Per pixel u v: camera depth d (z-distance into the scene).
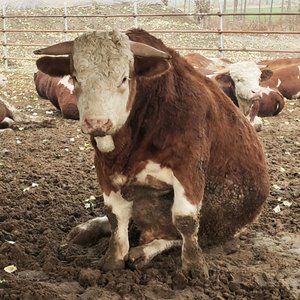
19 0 24.17
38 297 3.23
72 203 4.74
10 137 7.26
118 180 3.43
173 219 3.41
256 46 20.44
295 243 3.99
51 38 20.52
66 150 6.50
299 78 10.66
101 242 3.99
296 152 6.40
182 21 24.03
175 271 3.48
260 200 3.93
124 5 25.56
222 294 3.32
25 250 3.86
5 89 11.74
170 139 3.31
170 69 3.39
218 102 3.69
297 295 3.29
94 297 3.26
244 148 3.75
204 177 3.46
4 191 5.03
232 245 3.98
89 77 3.01
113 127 3.02
